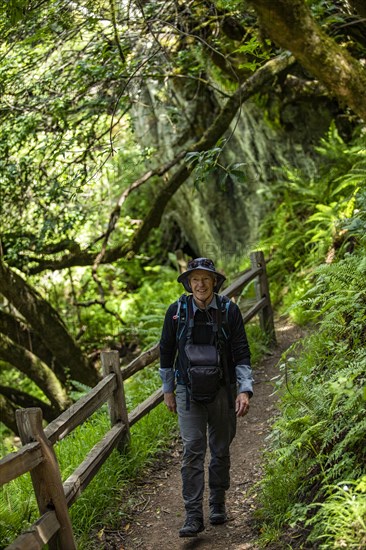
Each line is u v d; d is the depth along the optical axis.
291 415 4.99
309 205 11.08
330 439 4.17
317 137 11.15
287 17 3.32
